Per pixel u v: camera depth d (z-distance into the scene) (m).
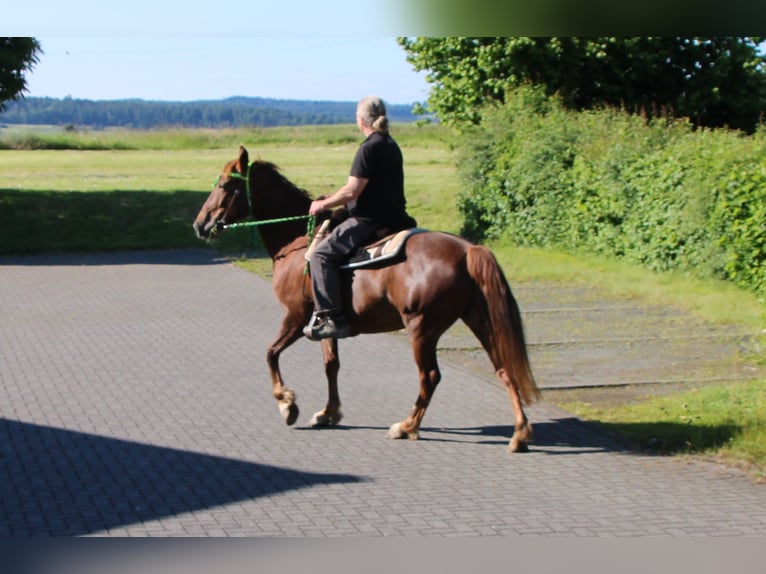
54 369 10.86
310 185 32.72
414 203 27.55
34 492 6.87
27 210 25.95
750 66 25.42
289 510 6.52
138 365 11.09
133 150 57.88
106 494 6.84
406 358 11.64
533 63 24.05
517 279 17.42
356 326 8.12
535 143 20.52
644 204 17.55
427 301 7.66
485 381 10.42
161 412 9.08
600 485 7.04
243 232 24.66
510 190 21.33
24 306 15.31
